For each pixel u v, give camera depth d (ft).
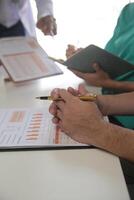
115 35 4.70
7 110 2.94
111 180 1.95
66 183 1.93
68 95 2.54
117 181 1.94
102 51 3.34
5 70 3.77
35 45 4.42
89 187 1.89
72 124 2.34
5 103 3.13
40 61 4.01
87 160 2.15
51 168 2.08
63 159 2.17
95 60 3.49
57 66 4.00
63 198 1.81
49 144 2.32
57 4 9.81
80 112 2.33
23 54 4.13
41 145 2.31
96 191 1.86
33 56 4.10
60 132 2.48
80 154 2.22
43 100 3.12
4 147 2.29
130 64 3.44
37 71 3.81
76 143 2.32
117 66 3.51
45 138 2.40
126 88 3.61
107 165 2.10
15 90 3.46
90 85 3.65
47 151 2.27
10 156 2.23
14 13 5.65
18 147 2.30
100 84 3.62
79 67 3.63
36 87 3.53
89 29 9.92
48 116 2.75
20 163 2.15
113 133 2.24
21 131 2.51
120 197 1.81
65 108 2.42
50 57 4.11
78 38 9.40
